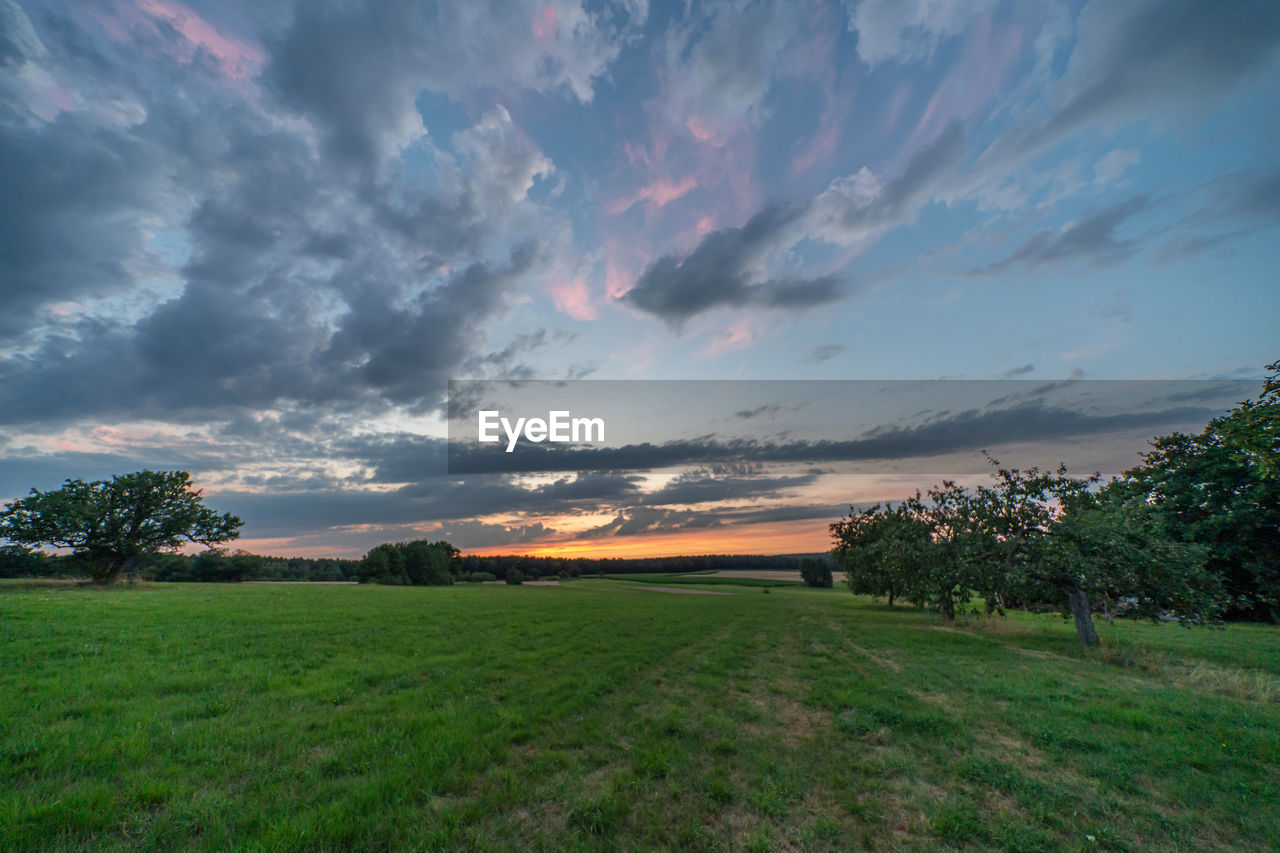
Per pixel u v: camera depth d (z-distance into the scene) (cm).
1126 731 880
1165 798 640
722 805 618
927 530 2575
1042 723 914
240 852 465
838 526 4466
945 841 545
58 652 1227
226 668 1160
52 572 4875
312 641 1562
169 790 567
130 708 844
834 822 577
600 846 513
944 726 902
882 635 2198
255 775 628
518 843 517
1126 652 1683
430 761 686
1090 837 546
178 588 3806
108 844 471
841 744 825
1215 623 1852
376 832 511
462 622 2203
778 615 3206
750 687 1211
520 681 1173
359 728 810
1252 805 621
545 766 706
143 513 4622
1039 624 2883
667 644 1794
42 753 641
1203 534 3044
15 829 469
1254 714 973
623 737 848
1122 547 1816
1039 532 2100
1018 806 623
